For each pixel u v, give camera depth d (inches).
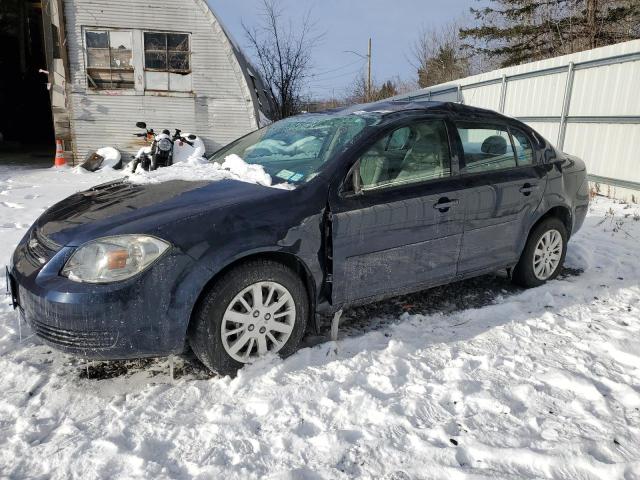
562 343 130.2
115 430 94.3
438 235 137.8
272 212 113.8
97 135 538.0
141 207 113.8
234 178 130.7
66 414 101.3
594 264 194.1
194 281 103.7
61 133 532.4
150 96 538.0
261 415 99.6
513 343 130.1
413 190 132.6
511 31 901.2
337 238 120.2
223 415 98.5
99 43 520.7
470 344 129.6
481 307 154.4
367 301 130.6
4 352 124.8
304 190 119.4
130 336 100.9
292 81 913.5
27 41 831.7
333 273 121.2
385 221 126.7
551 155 170.2
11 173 470.6
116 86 532.7
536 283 169.3
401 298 161.2
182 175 137.9
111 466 85.4
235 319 110.8
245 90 550.6
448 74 1266.0
